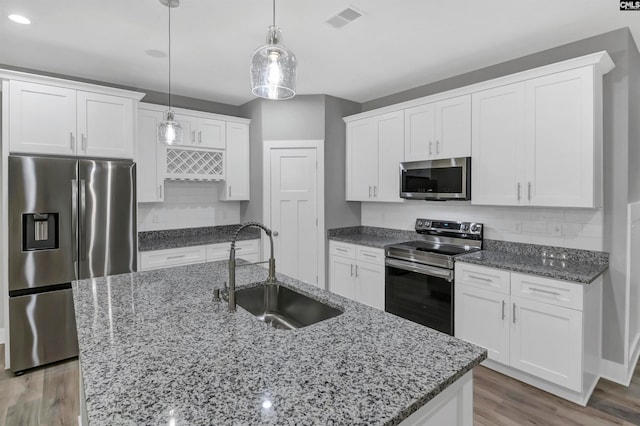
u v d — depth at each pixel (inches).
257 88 64.0
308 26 98.6
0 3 85.9
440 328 119.7
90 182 120.0
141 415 32.9
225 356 44.8
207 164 165.5
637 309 118.3
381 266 141.7
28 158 109.3
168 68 129.9
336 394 36.6
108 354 45.3
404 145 143.4
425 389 37.7
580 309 88.6
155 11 90.2
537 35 104.3
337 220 171.2
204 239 159.8
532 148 106.3
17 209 108.3
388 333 52.4
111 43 108.7
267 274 88.4
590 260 105.8
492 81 114.0
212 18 94.0
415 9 90.0
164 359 44.0
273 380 39.1
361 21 96.0
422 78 142.1
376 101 171.5
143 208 155.9
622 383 101.6
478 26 99.0
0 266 132.0
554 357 93.7
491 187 116.2
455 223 138.3
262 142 166.4
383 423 32.3
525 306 98.7
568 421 85.7
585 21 96.2
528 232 118.8
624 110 99.9
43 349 113.6
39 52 114.7
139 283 79.4
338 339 50.1
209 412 33.4
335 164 169.8
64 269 116.0
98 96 124.6
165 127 92.3
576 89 97.5
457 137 125.2
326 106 165.0
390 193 150.0
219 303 66.0
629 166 102.4
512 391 98.3
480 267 108.7
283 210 167.5
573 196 98.5
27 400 95.8
